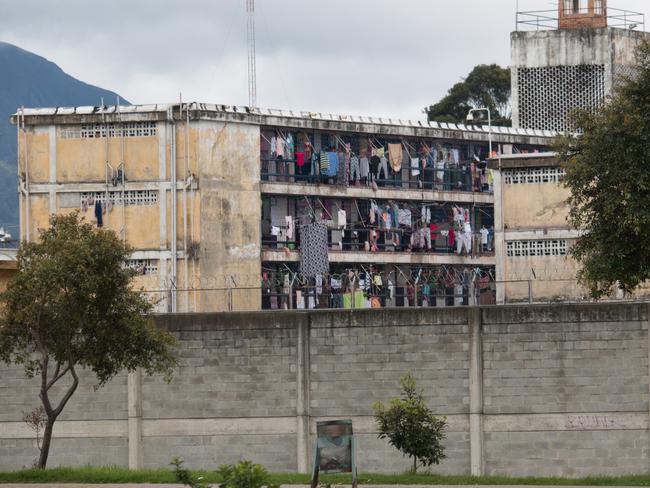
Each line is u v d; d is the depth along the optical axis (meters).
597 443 62.88
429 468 58.12
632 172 53.59
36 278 52.22
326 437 41.84
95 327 54.09
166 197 81.00
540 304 63.28
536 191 77.00
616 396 62.88
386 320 64.00
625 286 57.66
